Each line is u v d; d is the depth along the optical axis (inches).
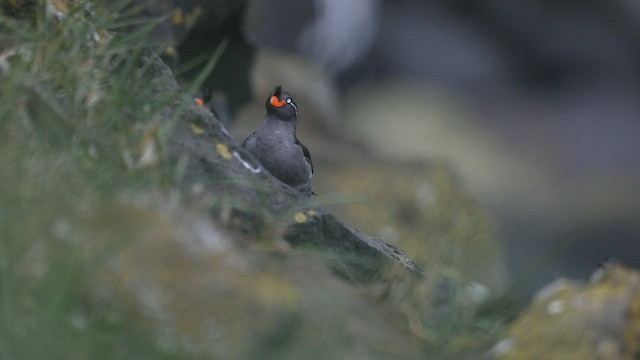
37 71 332.2
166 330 277.4
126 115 332.8
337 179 988.6
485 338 319.3
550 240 1512.1
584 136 1748.3
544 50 1875.0
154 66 360.2
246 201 331.0
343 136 1097.4
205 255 298.8
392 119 1678.2
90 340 267.0
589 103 1813.5
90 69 339.9
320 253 326.0
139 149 322.0
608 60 1860.2
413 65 1785.2
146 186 311.7
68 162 306.2
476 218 1000.9
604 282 327.3
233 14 652.1
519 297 344.5
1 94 322.3
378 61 1760.6
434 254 928.9
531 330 316.8
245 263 306.3
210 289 289.6
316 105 1104.2
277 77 1095.0
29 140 308.7
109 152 318.0
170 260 290.8
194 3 613.0
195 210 314.7
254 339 283.9
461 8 1887.3
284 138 374.0
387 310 321.7
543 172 1662.2
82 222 289.3
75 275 275.1
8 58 335.9
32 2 354.3
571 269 1469.0
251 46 689.6
